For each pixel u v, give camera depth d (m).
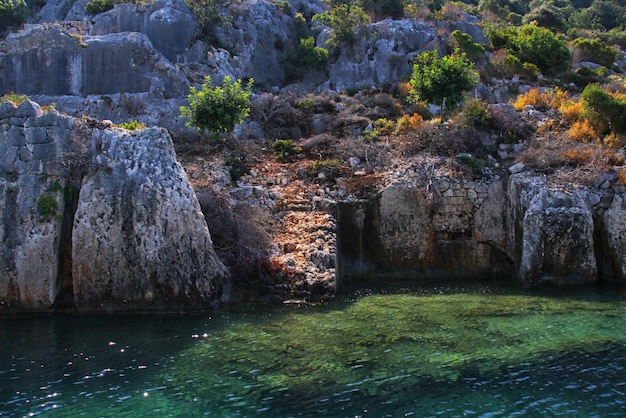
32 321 15.46
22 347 13.16
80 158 16.64
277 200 21.12
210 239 16.95
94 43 27.70
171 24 31.08
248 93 24.84
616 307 15.86
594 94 24.48
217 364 11.88
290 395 10.38
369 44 34.50
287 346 12.83
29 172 16.52
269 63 35.06
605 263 19.95
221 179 22.11
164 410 9.88
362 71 33.88
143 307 16.06
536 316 14.96
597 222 20.16
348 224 21.19
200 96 23.73
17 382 11.11
